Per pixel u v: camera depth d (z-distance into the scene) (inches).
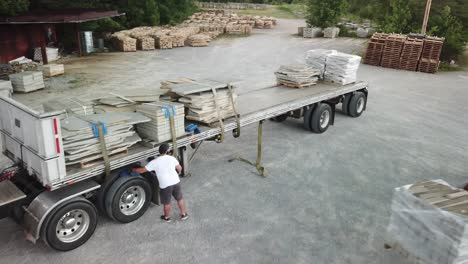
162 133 269.9
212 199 293.9
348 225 264.5
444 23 948.6
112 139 245.1
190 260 224.4
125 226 256.7
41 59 896.3
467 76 830.5
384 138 439.5
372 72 842.2
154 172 268.2
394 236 211.0
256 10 2353.6
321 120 447.2
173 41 1136.2
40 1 1093.1
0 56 869.2
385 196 306.2
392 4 1048.8
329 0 1321.4
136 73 764.0
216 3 2496.3
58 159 214.4
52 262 220.7
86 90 622.2
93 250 231.8
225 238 245.9
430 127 482.6
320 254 233.0
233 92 325.1
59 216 219.9
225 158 373.1
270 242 243.1
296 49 1081.4
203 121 303.9
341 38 1298.0
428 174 349.1
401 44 869.8
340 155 386.9
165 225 258.7
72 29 1069.8
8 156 260.2
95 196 253.9
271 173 342.0
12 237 245.1
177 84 316.2
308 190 312.7
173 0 1636.3
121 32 1188.5
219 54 1008.9
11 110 234.7
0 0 839.7
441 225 182.1
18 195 222.8
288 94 432.5
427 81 762.8
